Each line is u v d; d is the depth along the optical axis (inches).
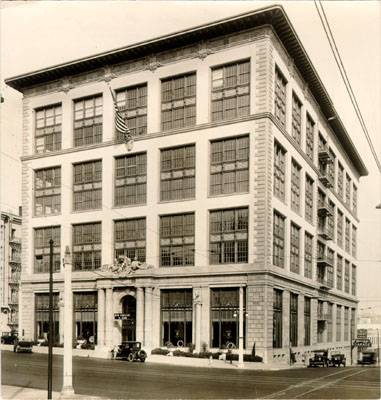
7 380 1035.9
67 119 2162.9
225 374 1234.0
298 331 2068.2
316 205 2378.2
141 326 1834.4
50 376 805.9
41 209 2201.0
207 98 1866.4
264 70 1771.7
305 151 2226.9
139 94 2017.7
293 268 2053.4
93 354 1796.3
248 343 1695.4
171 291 1872.5
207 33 1857.8
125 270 1894.7
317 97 2379.4
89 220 2058.3
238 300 1753.2
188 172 1886.1
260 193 1740.9
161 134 1934.1
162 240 1908.2
